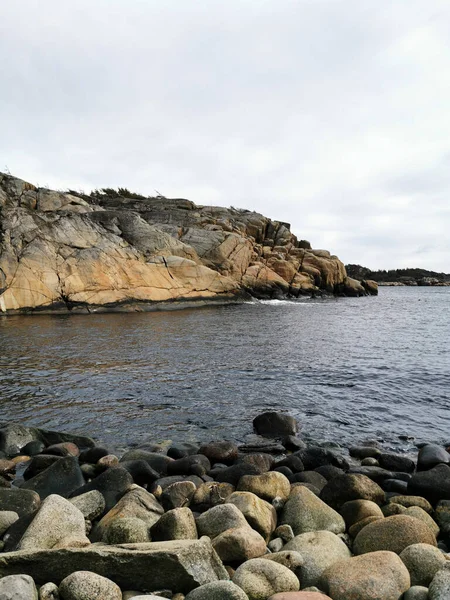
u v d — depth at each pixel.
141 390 12.22
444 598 3.70
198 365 15.37
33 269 31.55
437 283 128.62
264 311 36.56
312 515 5.54
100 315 31.81
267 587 4.02
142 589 4.01
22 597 3.49
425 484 6.32
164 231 45.41
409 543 4.78
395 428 9.87
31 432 8.77
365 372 14.75
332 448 8.73
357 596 3.94
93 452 7.76
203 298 40.94
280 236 59.03
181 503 5.89
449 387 13.10
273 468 7.58
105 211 40.41
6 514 5.21
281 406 11.20
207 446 8.05
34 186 40.41
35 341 19.73
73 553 4.15
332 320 30.81
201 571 4.09
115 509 5.40
